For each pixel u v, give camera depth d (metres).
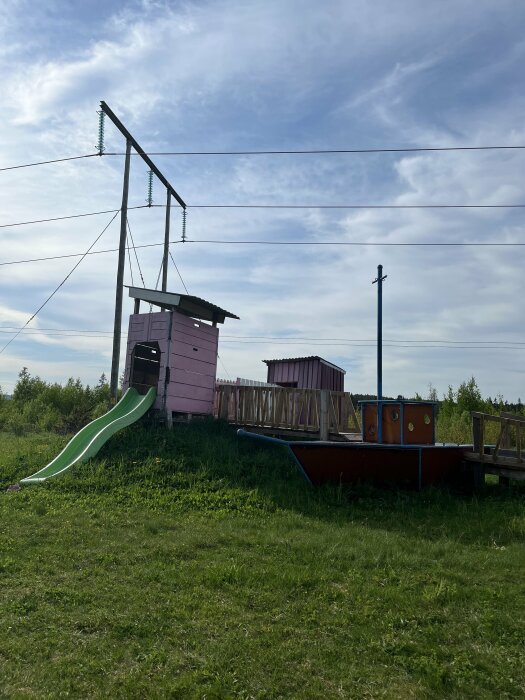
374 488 11.66
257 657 4.58
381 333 15.30
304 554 7.34
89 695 3.99
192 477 11.24
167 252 19.78
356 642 4.94
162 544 7.57
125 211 16.27
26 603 5.45
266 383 21.16
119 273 15.89
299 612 5.53
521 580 6.59
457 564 7.11
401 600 5.83
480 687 4.26
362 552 7.43
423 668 4.48
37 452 13.76
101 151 15.86
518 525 9.02
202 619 5.26
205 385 16.11
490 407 26.27
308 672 4.40
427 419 12.34
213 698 3.96
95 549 7.30
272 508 10.06
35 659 4.45
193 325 15.67
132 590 5.90
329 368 20.92
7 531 8.04
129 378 15.36
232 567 6.60
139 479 11.23
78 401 29.16
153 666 4.39
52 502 9.96
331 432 13.98
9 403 30.03
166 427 14.34
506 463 11.67
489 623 5.31
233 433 14.94
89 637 4.86
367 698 4.08
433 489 11.74
